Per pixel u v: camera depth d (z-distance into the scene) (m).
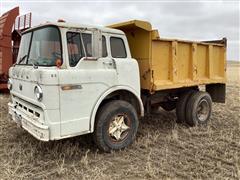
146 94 6.54
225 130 6.91
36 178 4.20
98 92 4.92
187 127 7.09
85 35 4.88
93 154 5.13
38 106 4.57
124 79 5.32
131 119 5.45
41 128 4.37
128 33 6.27
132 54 6.23
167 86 6.26
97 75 4.87
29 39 5.45
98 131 5.04
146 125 7.22
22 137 5.90
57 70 4.42
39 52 5.02
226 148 5.54
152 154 5.18
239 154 5.21
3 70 11.16
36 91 4.53
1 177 4.19
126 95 5.68
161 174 4.37
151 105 7.18
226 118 8.25
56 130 4.46
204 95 7.30
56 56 4.66
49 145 5.39
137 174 4.36
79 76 4.64
